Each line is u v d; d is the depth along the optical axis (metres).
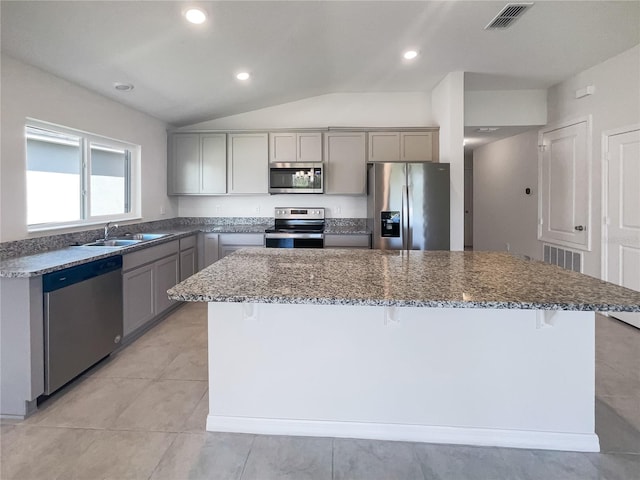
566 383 1.78
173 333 3.37
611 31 2.99
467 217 8.41
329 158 4.65
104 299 2.65
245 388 1.91
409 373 1.84
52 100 2.90
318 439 1.86
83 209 3.38
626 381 2.43
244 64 3.37
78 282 2.38
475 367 1.81
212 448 1.79
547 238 4.66
